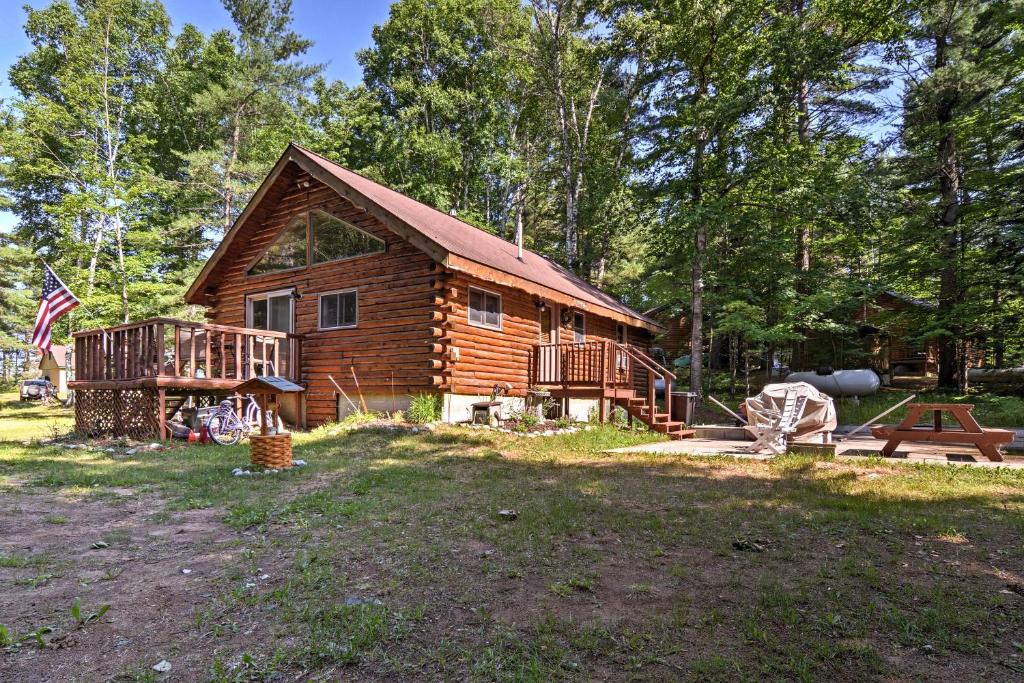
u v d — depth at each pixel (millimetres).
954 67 17281
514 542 4254
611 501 5605
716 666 2438
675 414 14812
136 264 21547
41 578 3598
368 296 12797
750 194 19719
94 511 5426
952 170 18406
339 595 3301
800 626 2828
